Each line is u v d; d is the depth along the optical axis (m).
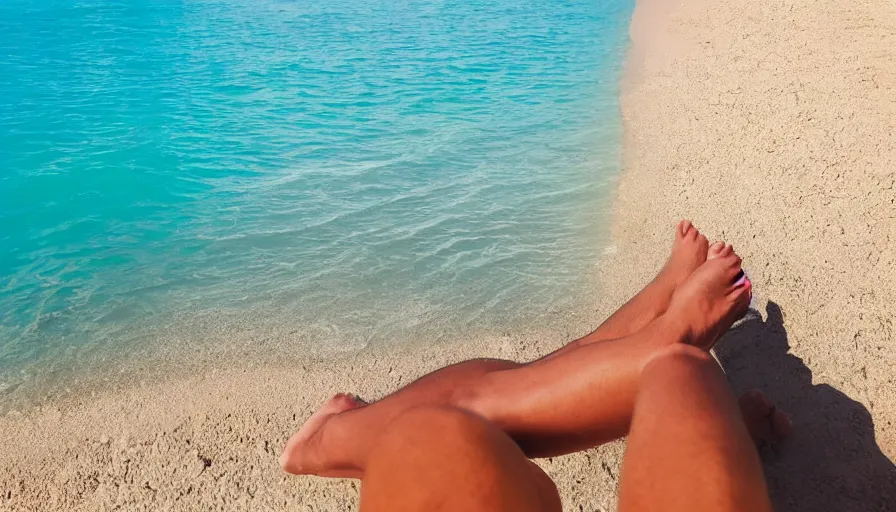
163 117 3.84
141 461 1.48
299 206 2.73
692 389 0.77
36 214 2.73
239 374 1.75
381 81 4.37
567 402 0.99
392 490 0.46
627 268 2.11
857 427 1.37
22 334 1.99
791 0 5.05
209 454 1.48
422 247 2.35
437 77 4.42
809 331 1.65
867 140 2.54
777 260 1.95
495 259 2.24
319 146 3.35
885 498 1.22
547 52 4.92
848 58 3.53
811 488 1.25
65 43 5.59
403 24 6.00
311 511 1.32
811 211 2.17
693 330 1.06
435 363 1.74
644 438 0.68
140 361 1.83
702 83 3.68
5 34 5.87
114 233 2.57
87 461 1.49
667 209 2.40
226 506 1.35
